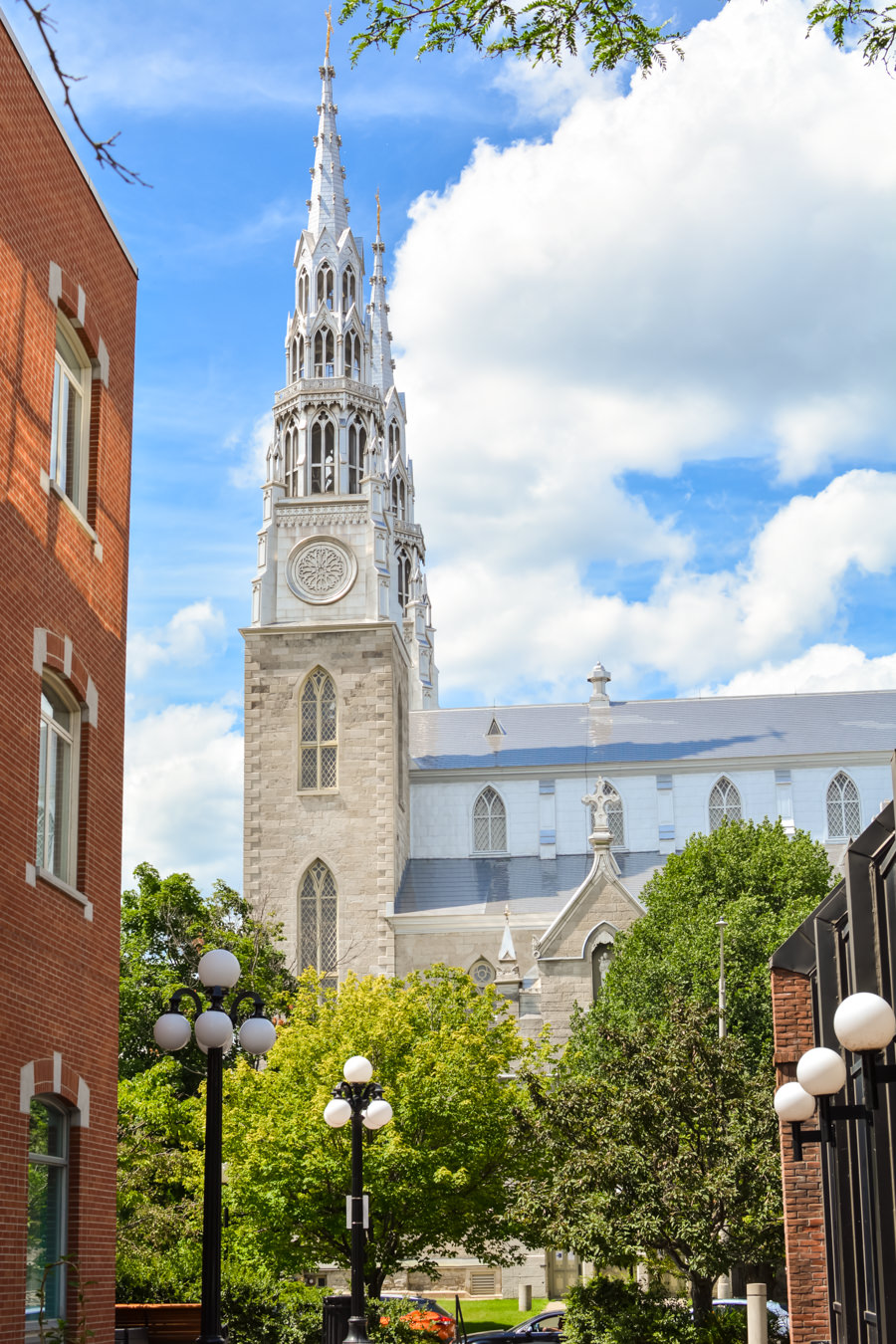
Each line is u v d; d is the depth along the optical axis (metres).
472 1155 37.25
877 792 76.75
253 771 72.25
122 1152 39.34
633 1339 30.89
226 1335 30.61
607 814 77.69
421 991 42.75
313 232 82.38
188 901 54.84
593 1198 32.06
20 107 19.73
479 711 82.38
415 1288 59.69
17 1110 17.89
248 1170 36.91
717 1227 31.27
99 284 23.41
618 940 57.81
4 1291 17.11
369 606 73.88
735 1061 34.44
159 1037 19.12
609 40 12.37
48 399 20.48
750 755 77.69
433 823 77.94
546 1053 44.38
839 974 19.80
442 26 12.41
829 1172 21.89
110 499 23.55
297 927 70.44
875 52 12.36
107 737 22.77
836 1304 21.36
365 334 82.38
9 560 18.55
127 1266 35.56
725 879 55.19
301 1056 39.25
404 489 104.69
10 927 17.95
